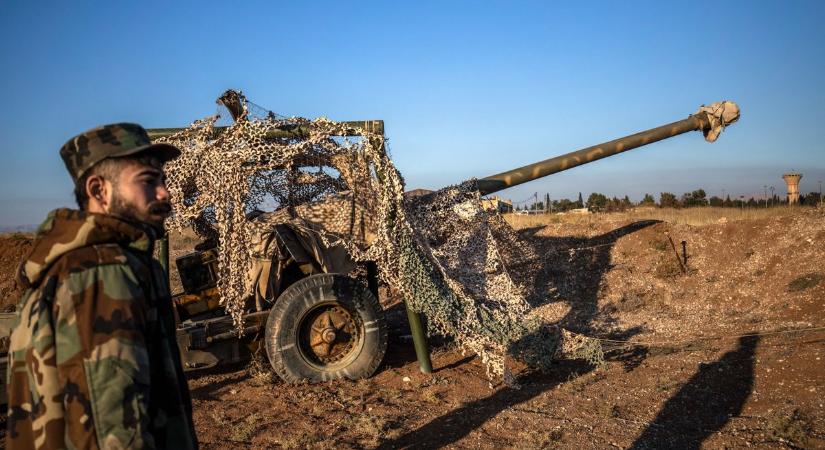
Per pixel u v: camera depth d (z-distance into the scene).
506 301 7.08
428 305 6.59
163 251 6.46
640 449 4.58
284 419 5.41
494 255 7.38
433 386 6.37
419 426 5.21
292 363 6.35
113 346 1.69
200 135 6.44
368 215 6.72
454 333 6.63
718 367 6.46
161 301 2.02
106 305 1.72
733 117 8.99
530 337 6.70
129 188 1.94
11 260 11.71
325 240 6.56
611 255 12.46
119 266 1.78
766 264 10.75
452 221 7.37
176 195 6.34
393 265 6.71
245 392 6.21
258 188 7.27
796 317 8.70
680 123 9.03
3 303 10.16
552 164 8.29
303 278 6.80
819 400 5.29
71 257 1.76
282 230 6.84
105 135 1.94
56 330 1.70
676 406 5.51
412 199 7.26
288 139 6.71
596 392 6.02
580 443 4.73
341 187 7.55
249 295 6.69
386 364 7.25
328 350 6.55
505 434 5.00
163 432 1.92
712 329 8.73
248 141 6.40
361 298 6.60
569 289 11.53
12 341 1.81
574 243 13.25
